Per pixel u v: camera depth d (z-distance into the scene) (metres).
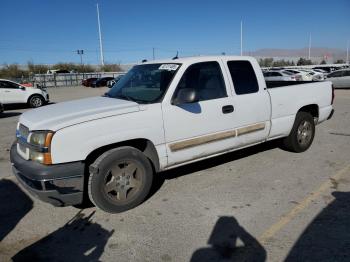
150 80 4.73
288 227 3.63
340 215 3.84
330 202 4.18
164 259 3.18
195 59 4.77
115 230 3.75
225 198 4.43
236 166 5.65
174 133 4.43
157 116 4.26
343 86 22.50
